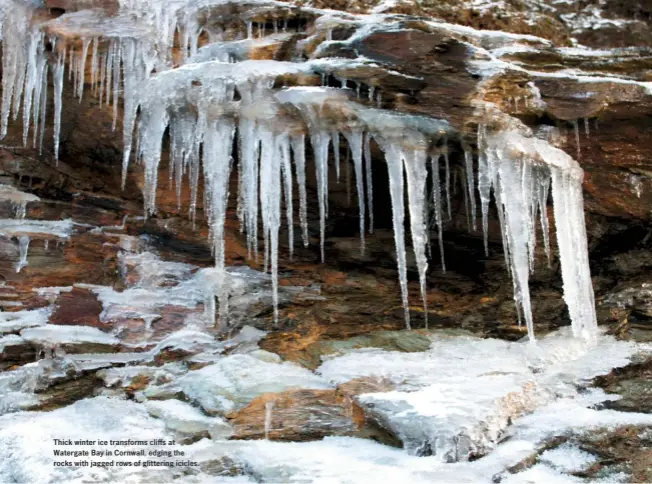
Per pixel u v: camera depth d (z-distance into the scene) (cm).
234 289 528
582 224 507
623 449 399
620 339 519
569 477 377
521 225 477
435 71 485
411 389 437
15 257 520
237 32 564
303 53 530
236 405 419
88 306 499
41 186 588
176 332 492
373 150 511
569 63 539
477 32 555
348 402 430
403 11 625
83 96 566
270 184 477
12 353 450
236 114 483
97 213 579
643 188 516
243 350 487
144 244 566
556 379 469
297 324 519
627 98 489
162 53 552
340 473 360
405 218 558
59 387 438
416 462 376
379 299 554
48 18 559
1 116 584
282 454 382
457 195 540
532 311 553
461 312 555
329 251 573
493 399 418
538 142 483
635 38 699
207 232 572
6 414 412
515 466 374
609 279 562
